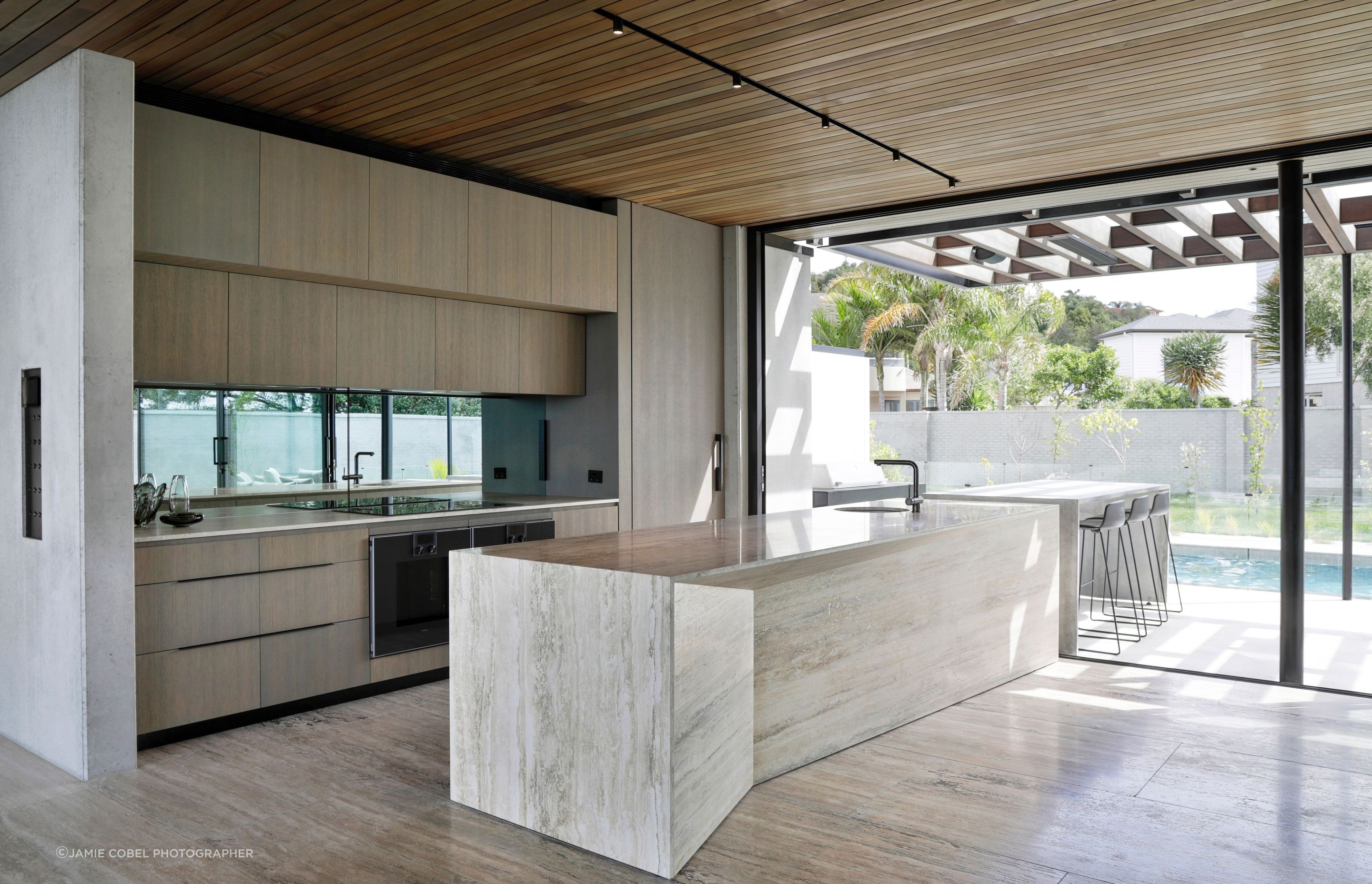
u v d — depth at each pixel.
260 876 2.62
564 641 2.87
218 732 3.93
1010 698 4.47
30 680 3.72
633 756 2.70
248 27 3.38
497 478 6.50
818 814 3.05
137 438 5.32
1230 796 3.18
